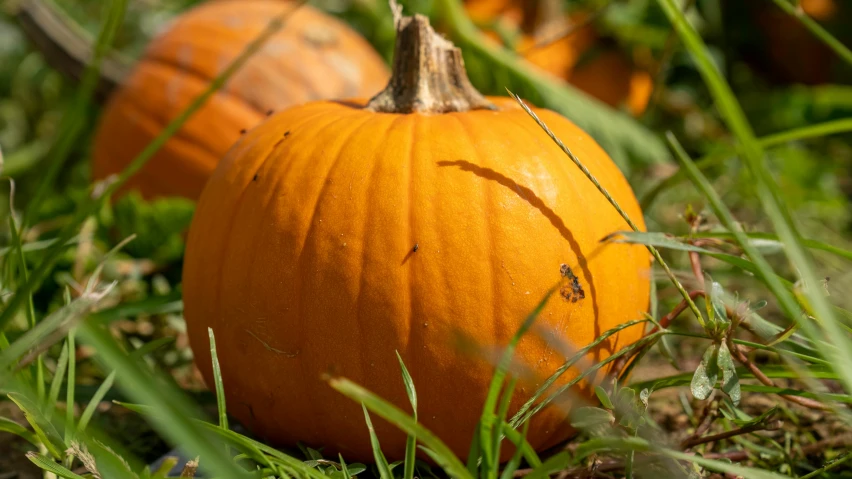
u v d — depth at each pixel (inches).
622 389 27.5
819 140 57.7
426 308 28.1
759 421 28.6
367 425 27.6
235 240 29.3
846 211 49.4
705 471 29.0
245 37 43.3
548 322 28.3
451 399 28.4
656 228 41.6
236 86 42.0
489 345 28.2
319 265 28.4
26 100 62.2
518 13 52.7
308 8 47.6
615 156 44.1
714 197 29.5
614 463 28.7
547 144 29.6
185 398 30.0
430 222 28.3
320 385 28.6
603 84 52.6
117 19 29.3
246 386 29.4
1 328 26.9
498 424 26.0
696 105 59.9
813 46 65.2
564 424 29.3
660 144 47.3
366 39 56.1
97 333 24.3
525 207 28.5
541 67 50.9
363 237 28.4
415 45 30.8
